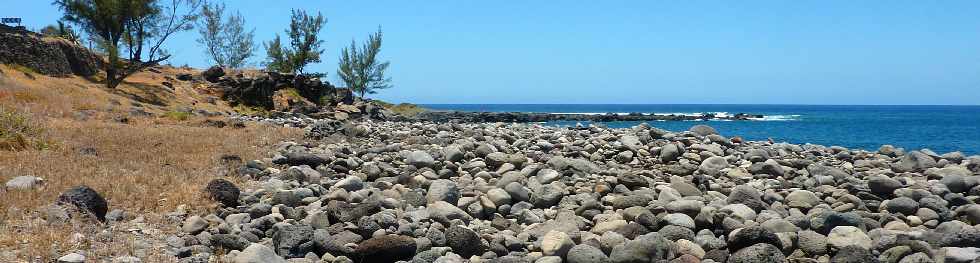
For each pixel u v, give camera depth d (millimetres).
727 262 7652
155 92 38625
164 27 39844
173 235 8016
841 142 47406
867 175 14352
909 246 7750
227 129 20594
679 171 14227
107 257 6938
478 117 83188
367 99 64625
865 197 11414
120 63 40062
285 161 14312
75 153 12820
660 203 9906
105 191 9461
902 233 8492
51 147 13375
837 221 9031
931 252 7652
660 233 8633
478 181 12508
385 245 7664
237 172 12438
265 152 15492
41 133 14453
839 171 13898
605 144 17547
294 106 47812
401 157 15586
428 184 12109
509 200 10688
